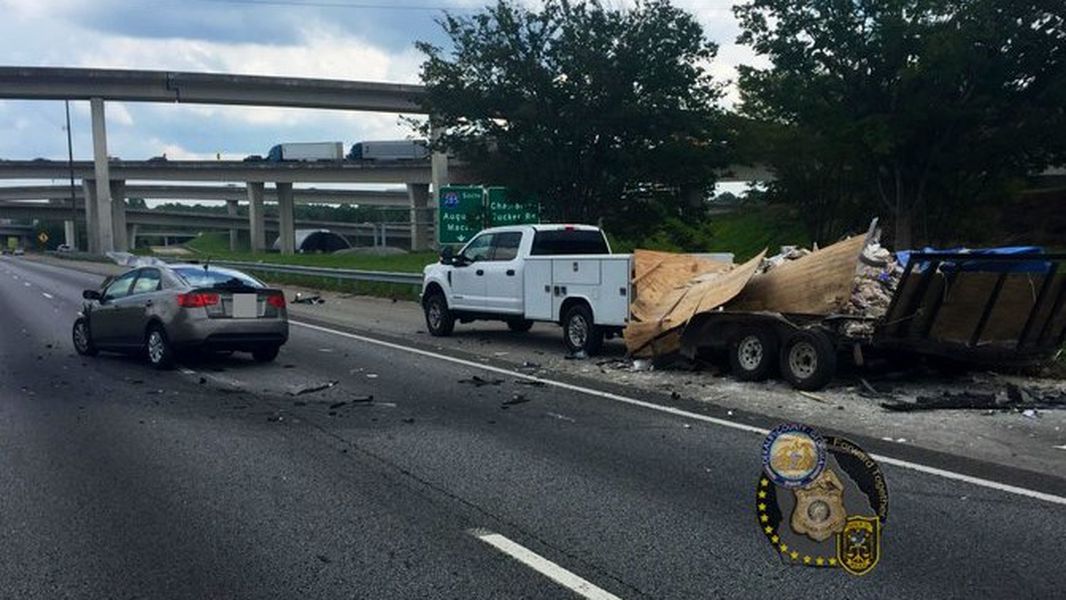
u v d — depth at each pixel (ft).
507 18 84.02
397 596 15.92
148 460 25.38
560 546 18.42
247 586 16.38
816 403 33.37
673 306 41.42
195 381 39.63
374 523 19.89
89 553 18.02
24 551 18.12
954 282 34.12
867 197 91.66
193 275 44.32
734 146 89.81
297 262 155.02
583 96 82.43
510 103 84.64
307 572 17.03
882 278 37.93
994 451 26.43
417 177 256.32
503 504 21.30
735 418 31.07
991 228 106.83
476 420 31.04
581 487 22.71
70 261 231.71
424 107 89.71
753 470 24.29
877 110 79.97
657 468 24.53
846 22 76.89
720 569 17.12
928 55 72.54
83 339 48.60
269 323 43.91
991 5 73.77
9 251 375.86
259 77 201.98
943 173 82.43
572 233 52.19
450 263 56.29
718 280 40.86
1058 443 27.35
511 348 51.16
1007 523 19.80
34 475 23.75
